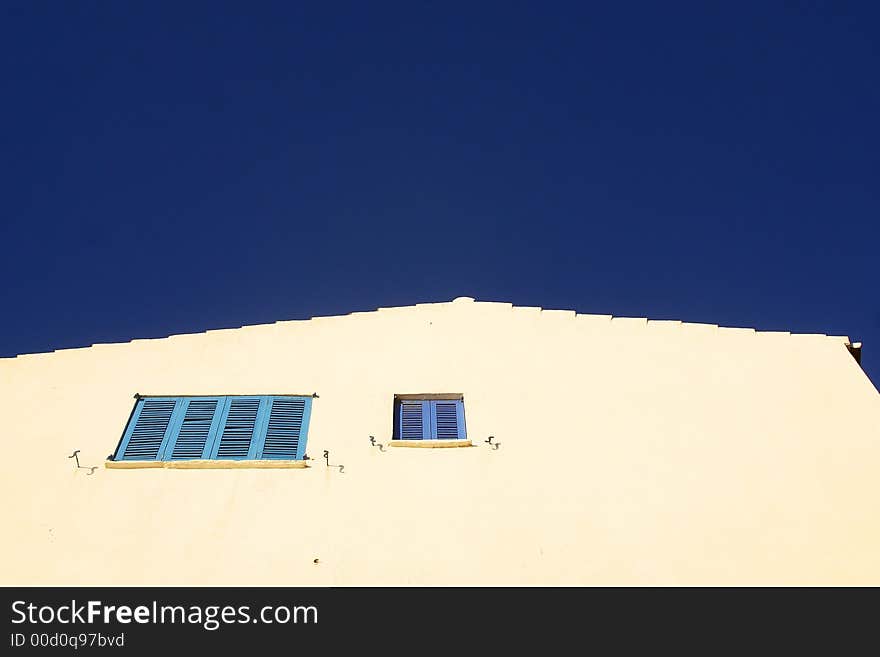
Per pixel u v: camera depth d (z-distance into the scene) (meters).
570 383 11.09
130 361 11.20
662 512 9.34
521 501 9.37
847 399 10.91
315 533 8.91
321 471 9.64
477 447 10.04
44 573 8.39
